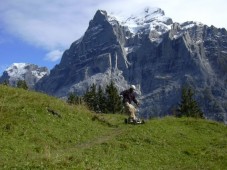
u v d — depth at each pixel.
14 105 32.16
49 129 29.48
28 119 29.95
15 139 25.86
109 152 26.31
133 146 28.98
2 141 24.77
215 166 27.08
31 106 33.12
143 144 29.98
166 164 26.86
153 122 38.44
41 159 20.31
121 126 36.38
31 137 26.92
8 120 28.61
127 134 31.53
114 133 33.03
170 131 35.47
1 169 18.11
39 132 28.38
